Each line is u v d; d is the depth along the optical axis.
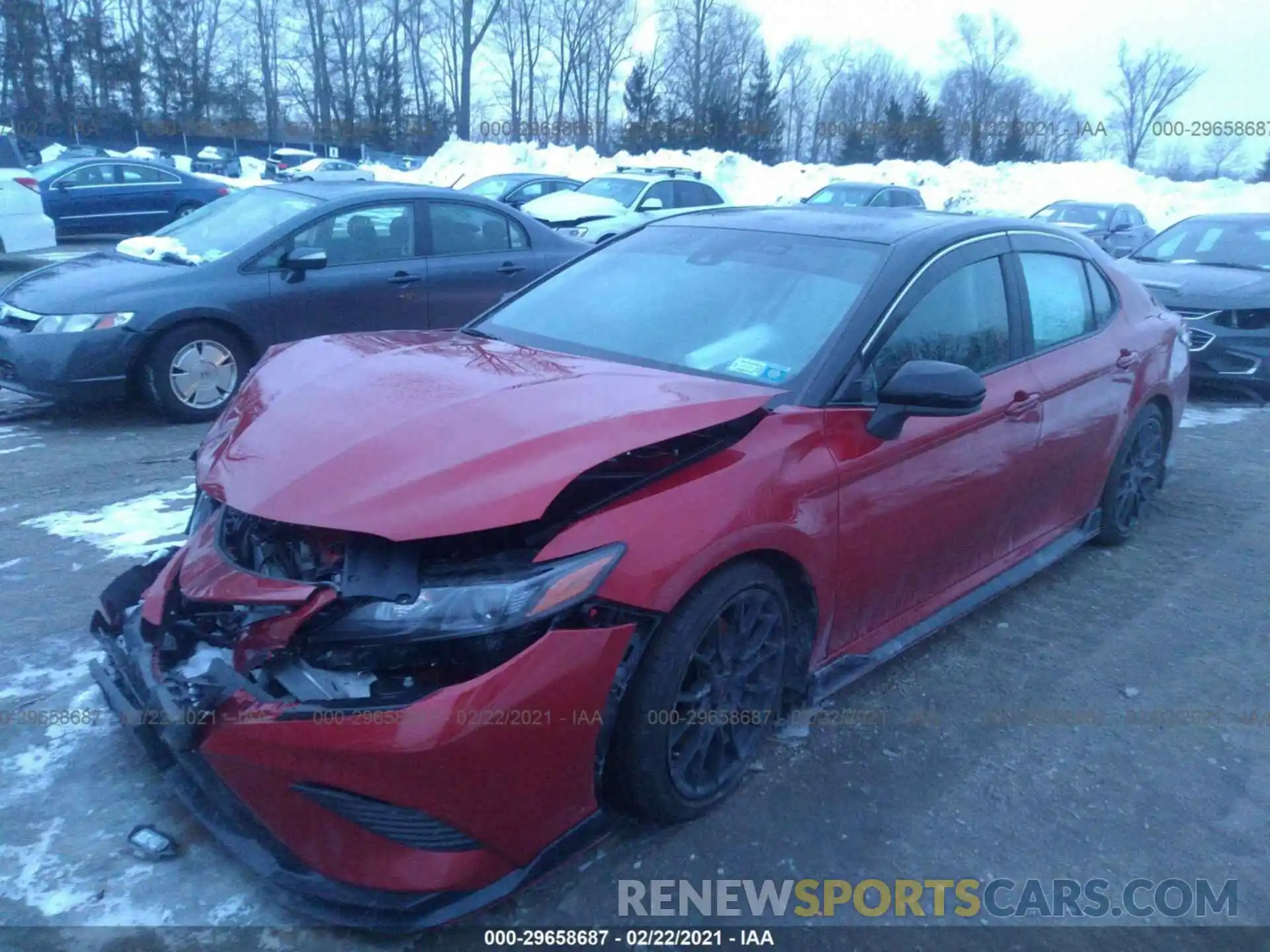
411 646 2.40
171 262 7.17
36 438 6.49
